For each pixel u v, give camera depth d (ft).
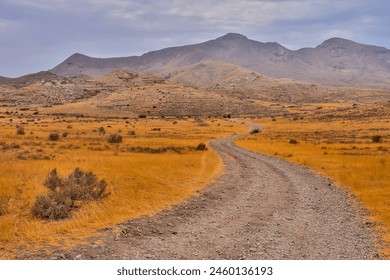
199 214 74.95
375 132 412.16
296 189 108.99
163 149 204.85
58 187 82.23
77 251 48.26
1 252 47.01
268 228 65.92
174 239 57.06
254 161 178.29
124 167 119.85
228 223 68.64
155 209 75.41
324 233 63.77
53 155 151.84
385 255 52.13
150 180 102.01
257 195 98.53
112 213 67.97
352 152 208.23
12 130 345.51
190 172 125.08
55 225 58.59
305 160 173.99
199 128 491.72
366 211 81.82
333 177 128.98
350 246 56.24
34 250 48.06
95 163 126.82
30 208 66.39
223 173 134.51
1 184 83.71
